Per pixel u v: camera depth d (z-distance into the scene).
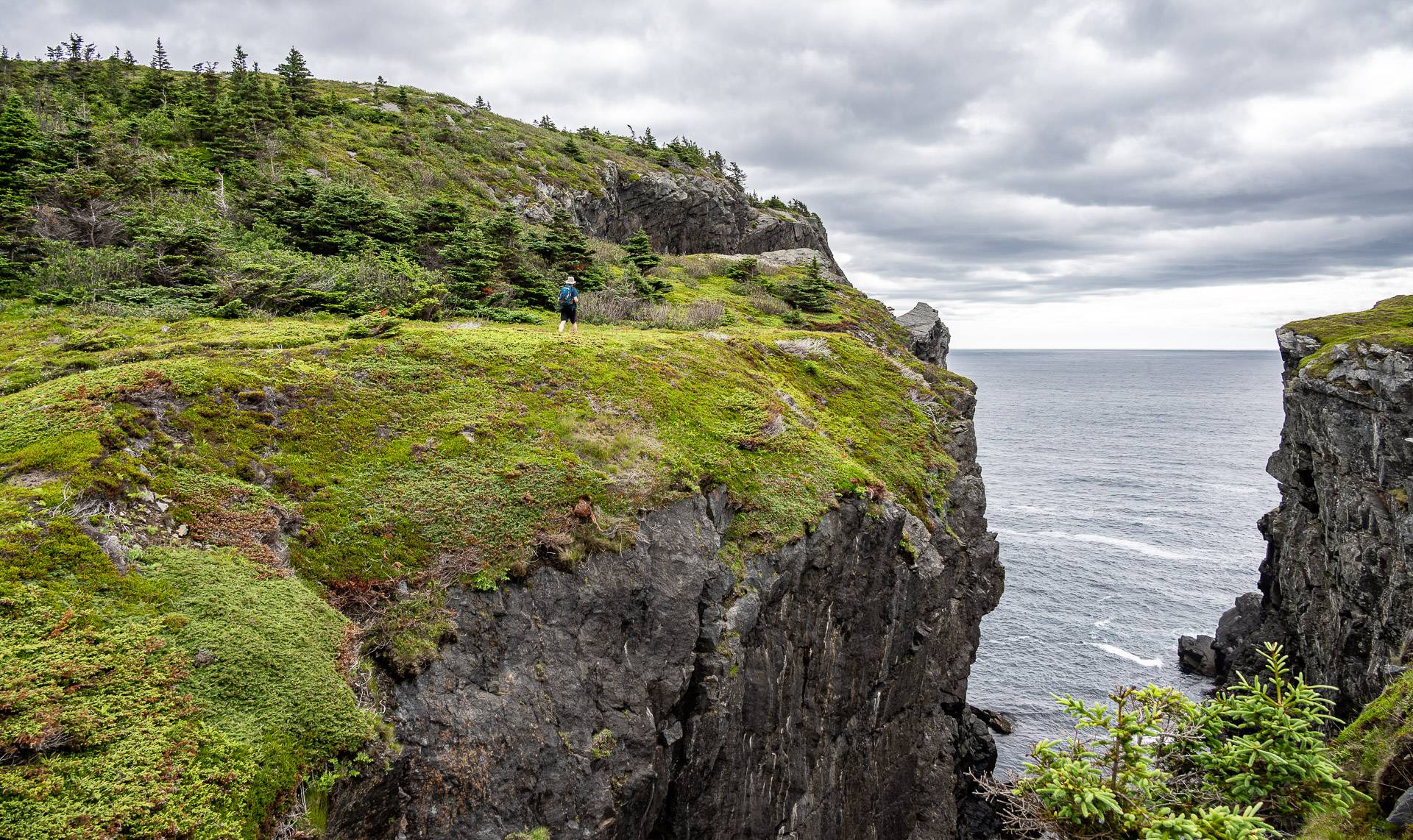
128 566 13.59
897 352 55.09
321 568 15.98
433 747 14.57
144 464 15.88
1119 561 74.50
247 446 17.86
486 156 73.56
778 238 106.12
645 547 19.70
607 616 18.45
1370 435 40.78
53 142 37.00
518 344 25.64
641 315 43.12
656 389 25.80
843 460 26.59
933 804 31.05
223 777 11.14
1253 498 101.19
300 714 12.72
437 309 32.16
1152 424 191.88
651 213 88.00
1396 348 40.31
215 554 14.75
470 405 21.83
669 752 18.89
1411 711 11.80
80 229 32.78
